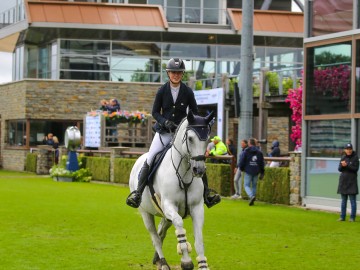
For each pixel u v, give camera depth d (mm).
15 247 11852
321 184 19156
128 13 38438
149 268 10156
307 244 12656
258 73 30109
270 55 39406
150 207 9547
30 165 37562
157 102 9453
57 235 13305
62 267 10156
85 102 38625
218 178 22266
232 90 29016
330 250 12008
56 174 30172
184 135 8547
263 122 27656
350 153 16297
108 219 15906
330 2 19328
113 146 30578
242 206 19531
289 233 14086
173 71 9242
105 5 38500
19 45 40812
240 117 21141
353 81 18391
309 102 19781
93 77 38750
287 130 37438
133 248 11891
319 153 19344
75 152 30453
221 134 27047
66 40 38406
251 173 19719
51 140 36500
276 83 27938
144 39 38875
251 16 21000
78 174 30047
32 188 25172
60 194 22688
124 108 38688
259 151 19797
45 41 39312
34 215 16469
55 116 38531
